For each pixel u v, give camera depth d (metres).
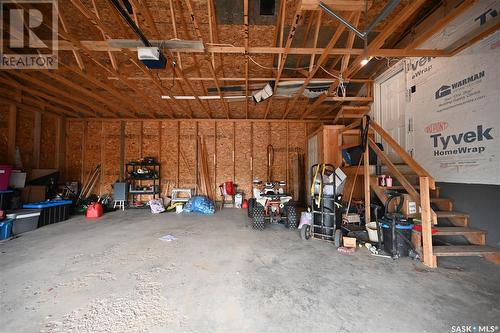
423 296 1.85
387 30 2.46
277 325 1.52
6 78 4.47
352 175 4.59
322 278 2.18
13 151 5.02
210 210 5.77
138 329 1.48
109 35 2.79
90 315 1.63
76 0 2.21
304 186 6.62
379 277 2.20
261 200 4.21
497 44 2.57
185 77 3.85
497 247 2.60
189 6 2.52
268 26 3.45
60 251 2.93
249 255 2.79
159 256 2.76
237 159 6.99
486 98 2.69
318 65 3.43
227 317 1.60
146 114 6.80
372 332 1.45
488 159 2.67
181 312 1.66
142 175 6.35
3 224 3.52
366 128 3.72
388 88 4.66
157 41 2.78
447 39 3.18
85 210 5.80
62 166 6.42
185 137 6.96
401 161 4.18
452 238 3.04
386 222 2.79
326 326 1.51
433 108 3.48
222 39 3.74
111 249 3.01
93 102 6.06
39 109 5.70
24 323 1.54
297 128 7.02
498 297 1.83
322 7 2.27
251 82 4.65
